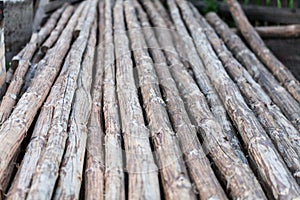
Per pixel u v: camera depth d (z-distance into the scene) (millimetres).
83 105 1567
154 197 1119
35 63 2006
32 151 1265
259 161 1294
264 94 1847
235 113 1579
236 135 1540
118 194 1146
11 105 1553
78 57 1938
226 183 1224
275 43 2877
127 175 1245
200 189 1165
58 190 1133
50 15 2877
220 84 1817
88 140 1394
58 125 1376
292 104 1812
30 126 1444
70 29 2375
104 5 2936
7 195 1134
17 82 1720
